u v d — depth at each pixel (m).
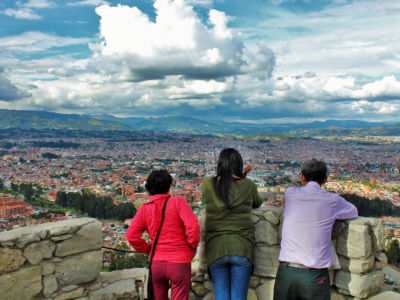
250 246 2.76
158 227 2.77
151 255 2.78
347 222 3.04
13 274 2.70
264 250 3.25
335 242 3.14
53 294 2.90
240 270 2.67
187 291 2.79
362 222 3.01
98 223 3.18
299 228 2.77
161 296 2.82
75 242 3.02
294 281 2.65
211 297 3.30
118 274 3.51
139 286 3.31
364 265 2.99
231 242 2.71
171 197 2.87
